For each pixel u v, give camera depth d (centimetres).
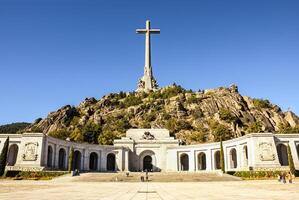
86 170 8069
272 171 5700
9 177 5512
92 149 8444
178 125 12319
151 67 15762
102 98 16100
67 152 7688
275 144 6712
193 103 14062
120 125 12488
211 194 2344
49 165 7050
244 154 7088
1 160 5650
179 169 8862
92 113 14375
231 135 11525
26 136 6681
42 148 6612
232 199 1908
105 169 8581
